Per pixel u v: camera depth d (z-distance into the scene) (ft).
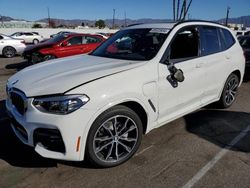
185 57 14.17
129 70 11.68
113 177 10.94
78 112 10.02
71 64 13.16
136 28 15.58
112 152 11.60
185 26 14.64
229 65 17.31
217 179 10.92
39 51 35.81
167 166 11.75
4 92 22.79
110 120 10.99
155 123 12.81
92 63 13.04
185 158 12.41
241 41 31.19
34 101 10.31
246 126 16.06
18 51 54.19
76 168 11.46
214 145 13.67
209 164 11.94
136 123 11.76
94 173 11.16
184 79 13.73
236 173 11.32
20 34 111.86
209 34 16.15
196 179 10.89
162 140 14.10
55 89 10.29
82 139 10.29
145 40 13.99
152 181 10.73
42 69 12.76
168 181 10.75
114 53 14.39
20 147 13.14
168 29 14.07
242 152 13.03
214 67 15.93
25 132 10.88
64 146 10.19
